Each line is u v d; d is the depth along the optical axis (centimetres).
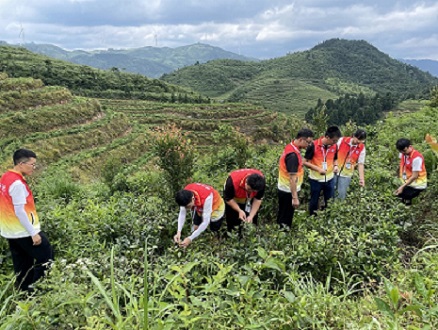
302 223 607
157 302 295
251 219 550
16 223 471
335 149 664
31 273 507
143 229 562
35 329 301
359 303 361
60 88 4975
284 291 345
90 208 724
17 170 474
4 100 4194
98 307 322
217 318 313
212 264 417
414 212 620
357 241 466
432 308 309
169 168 732
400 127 1289
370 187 745
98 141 4562
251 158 984
